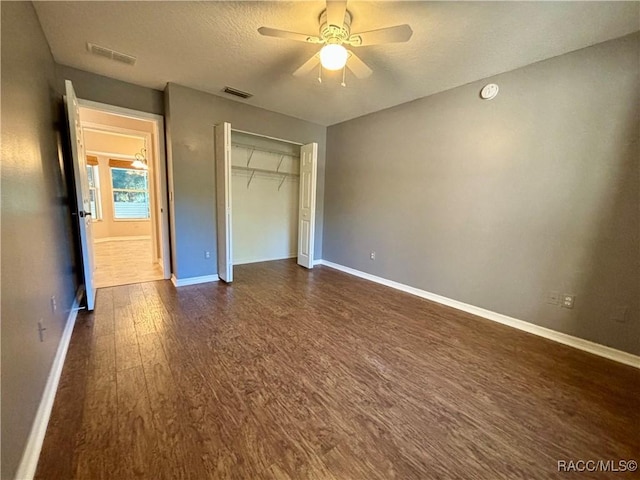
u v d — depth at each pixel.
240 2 1.83
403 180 3.62
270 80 3.01
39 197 1.73
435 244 3.31
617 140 2.09
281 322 2.62
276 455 1.27
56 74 2.65
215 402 1.57
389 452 1.31
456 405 1.63
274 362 1.98
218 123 3.55
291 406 1.57
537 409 1.61
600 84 2.14
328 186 4.85
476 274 2.96
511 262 2.70
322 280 4.04
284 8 1.88
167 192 3.62
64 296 2.25
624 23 1.89
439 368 1.99
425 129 3.32
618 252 2.13
